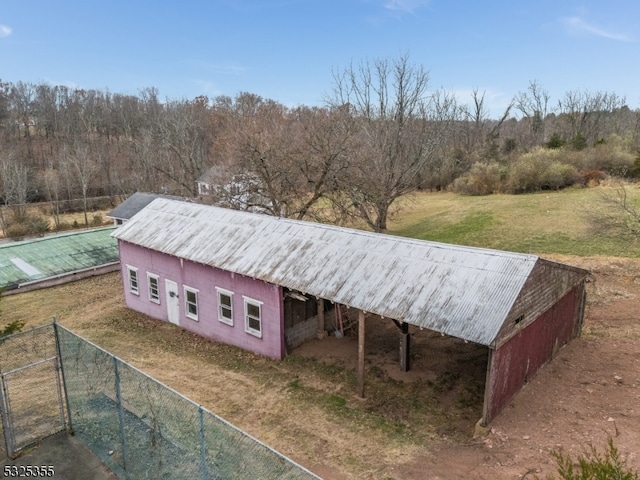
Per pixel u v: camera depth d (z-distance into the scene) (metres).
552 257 23.55
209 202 28.30
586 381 12.02
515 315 10.67
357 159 27.45
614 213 27.03
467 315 10.70
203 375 14.18
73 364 10.15
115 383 8.87
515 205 35.66
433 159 42.59
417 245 13.53
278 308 14.65
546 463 8.80
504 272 11.41
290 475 6.49
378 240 14.34
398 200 40.19
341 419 11.48
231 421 11.52
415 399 12.26
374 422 11.27
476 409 11.61
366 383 13.19
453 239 30.27
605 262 21.80
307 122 29.42
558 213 31.59
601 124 66.44
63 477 8.92
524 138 65.00
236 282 15.76
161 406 8.65
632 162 41.31
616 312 16.61
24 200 45.06
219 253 16.53
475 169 47.97
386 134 31.77
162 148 52.66
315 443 10.49
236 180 26.45
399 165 32.22
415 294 11.86
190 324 17.95
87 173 51.31
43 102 77.31
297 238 15.83
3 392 9.37
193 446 8.09
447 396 12.33
